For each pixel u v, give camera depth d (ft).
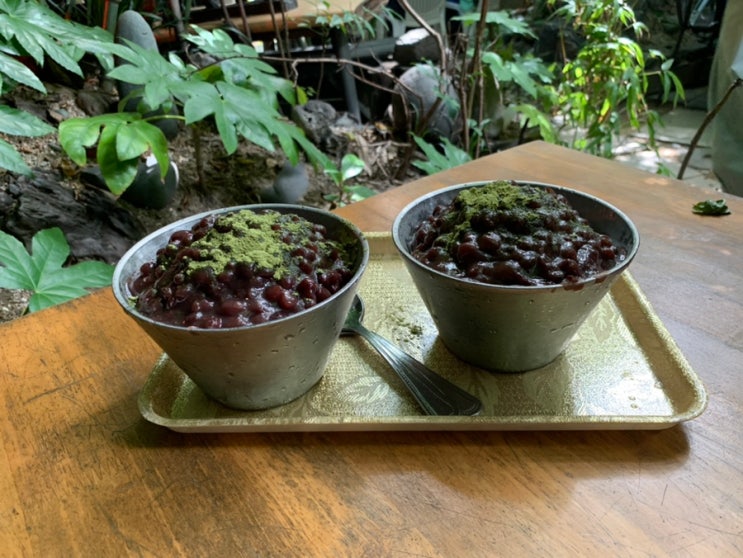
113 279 1.81
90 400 1.98
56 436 1.84
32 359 2.16
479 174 3.37
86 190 4.37
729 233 2.76
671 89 7.90
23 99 4.69
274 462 1.74
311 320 1.66
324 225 2.12
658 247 2.68
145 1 5.26
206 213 2.17
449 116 6.15
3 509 1.62
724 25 5.13
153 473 1.71
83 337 2.26
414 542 1.50
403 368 1.99
